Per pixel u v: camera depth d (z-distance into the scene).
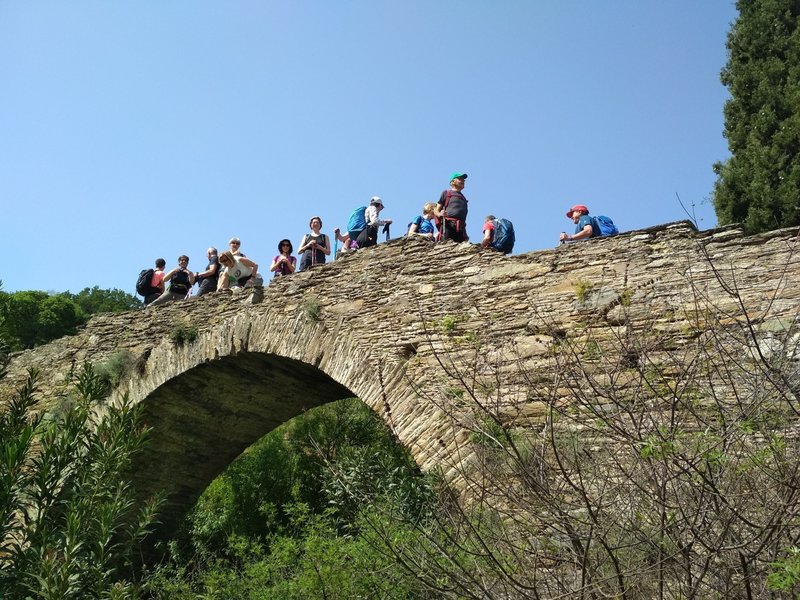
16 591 4.77
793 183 14.37
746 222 14.93
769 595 4.20
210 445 14.32
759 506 4.37
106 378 12.61
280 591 7.87
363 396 9.55
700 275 7.86
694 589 4.10
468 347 8.91
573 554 4.75
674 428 4.57
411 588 5.88
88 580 4.87
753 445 4.98
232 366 11.96
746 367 6.21
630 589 4.37
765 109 15.45
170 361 12.15
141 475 13.69
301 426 19.02
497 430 6.66
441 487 6.59
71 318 27.86
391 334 9.66
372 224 11.50
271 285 11.27
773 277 7.48
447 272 9.59
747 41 16.45
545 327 8.47
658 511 4.49
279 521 17.05
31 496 5.23
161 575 10.58
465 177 10.91
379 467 8.60
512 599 4.70
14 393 13.99
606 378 7.12
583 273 8.55
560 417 6.76
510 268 9.09
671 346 7.42
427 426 8.72
